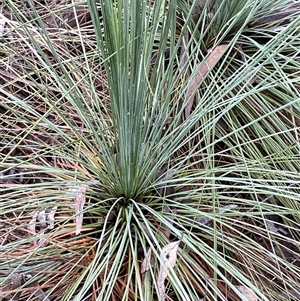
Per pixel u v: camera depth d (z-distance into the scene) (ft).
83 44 2.64
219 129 2.62
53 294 2.19
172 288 2.26
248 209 2.46
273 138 2.63
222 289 2.29
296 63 2.64
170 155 2.30
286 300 2.27
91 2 1.84
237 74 2.44
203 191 2.36
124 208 2.29
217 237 2.25
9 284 2.16
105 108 2.44
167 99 2.19
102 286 2.05
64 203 2.22
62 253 2.25
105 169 2.32
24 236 2.32
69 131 2.62
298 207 2.51
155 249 2.16
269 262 2.41
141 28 1.85
